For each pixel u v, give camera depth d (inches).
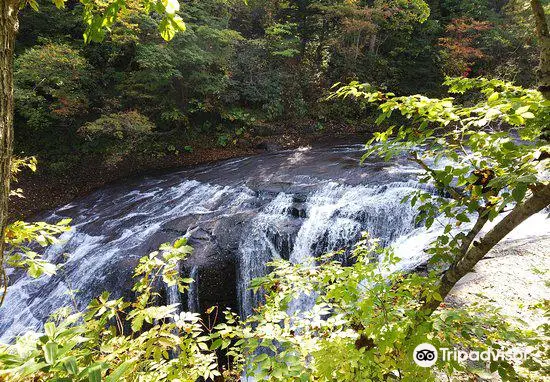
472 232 61.7
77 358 40.6
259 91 531.2
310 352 63.6
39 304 235.8
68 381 31.2
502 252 175.5
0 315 231.8
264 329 64.1
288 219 268.5
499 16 645.9
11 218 350.6
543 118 49.9
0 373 31.6
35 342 36.9
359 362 55.9
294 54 620.7
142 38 421.1
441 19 649.0
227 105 530.9
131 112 410.9
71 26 446.3
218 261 240.5
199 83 473.4
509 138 50.3
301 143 510.6
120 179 423.8
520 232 198.2
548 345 78.6
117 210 333.4
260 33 637.3
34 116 385.1
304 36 647.8
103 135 461.4
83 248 275.3
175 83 478.9
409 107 56.5
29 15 430.9
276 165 393.7
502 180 45.4
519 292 141.3
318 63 613.9
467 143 54.1
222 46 483.5
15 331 224.1
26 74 348.8
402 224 239.3
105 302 57.8
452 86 70.9
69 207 363.3
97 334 52.9
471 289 147.3
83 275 243.1
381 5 540.1
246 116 525.0
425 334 52.6
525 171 44.6
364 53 626.5
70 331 36.2
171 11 56.6
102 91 450.3
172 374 59.9
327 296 60.2
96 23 61.9
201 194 338.3
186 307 227.6
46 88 370.3
